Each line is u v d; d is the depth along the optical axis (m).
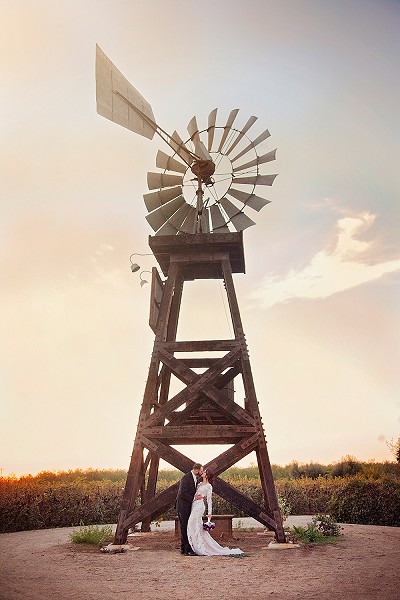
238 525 16.12
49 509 18.69
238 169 14.53
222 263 13.53
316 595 6.23
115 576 7.82
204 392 11.91
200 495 10.41
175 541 12.54
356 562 8.70
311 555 9.62
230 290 13.16
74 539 12.48
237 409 11.72
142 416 11.81
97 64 12.60
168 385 14.37
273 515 10.91
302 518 19.11
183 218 14.37
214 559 9.38
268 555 9.76
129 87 13.91
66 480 27.75
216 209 14.38
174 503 11.68
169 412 11.79
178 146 14.58
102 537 12.48
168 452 11.34
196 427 11.65
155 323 13.07
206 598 6.22
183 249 13.73
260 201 14.09
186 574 7.91
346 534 13.19
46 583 7.31
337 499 18.12
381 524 16.97
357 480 18.33
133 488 11.28
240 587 6.84
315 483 21.53
